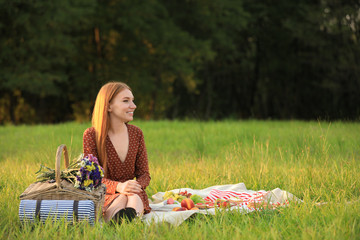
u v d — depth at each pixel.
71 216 4.23
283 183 6.79
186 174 7.56
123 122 4.96
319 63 35.06
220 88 41.62
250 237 3.77
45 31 26.08
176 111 37.69
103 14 30.41
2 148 11.98
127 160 4.96
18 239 3.92
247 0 36.12
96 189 4.44
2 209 4.93
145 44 32.88
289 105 40.06
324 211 4.60
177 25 33.34
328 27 31.91
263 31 37.25
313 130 9.59
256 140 11.18
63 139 10.86
